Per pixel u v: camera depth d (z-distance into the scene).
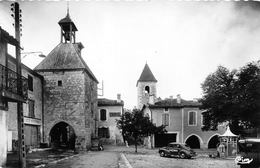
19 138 11.79
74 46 27.64
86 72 26.28
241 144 12.55
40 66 25.58
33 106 22.61
